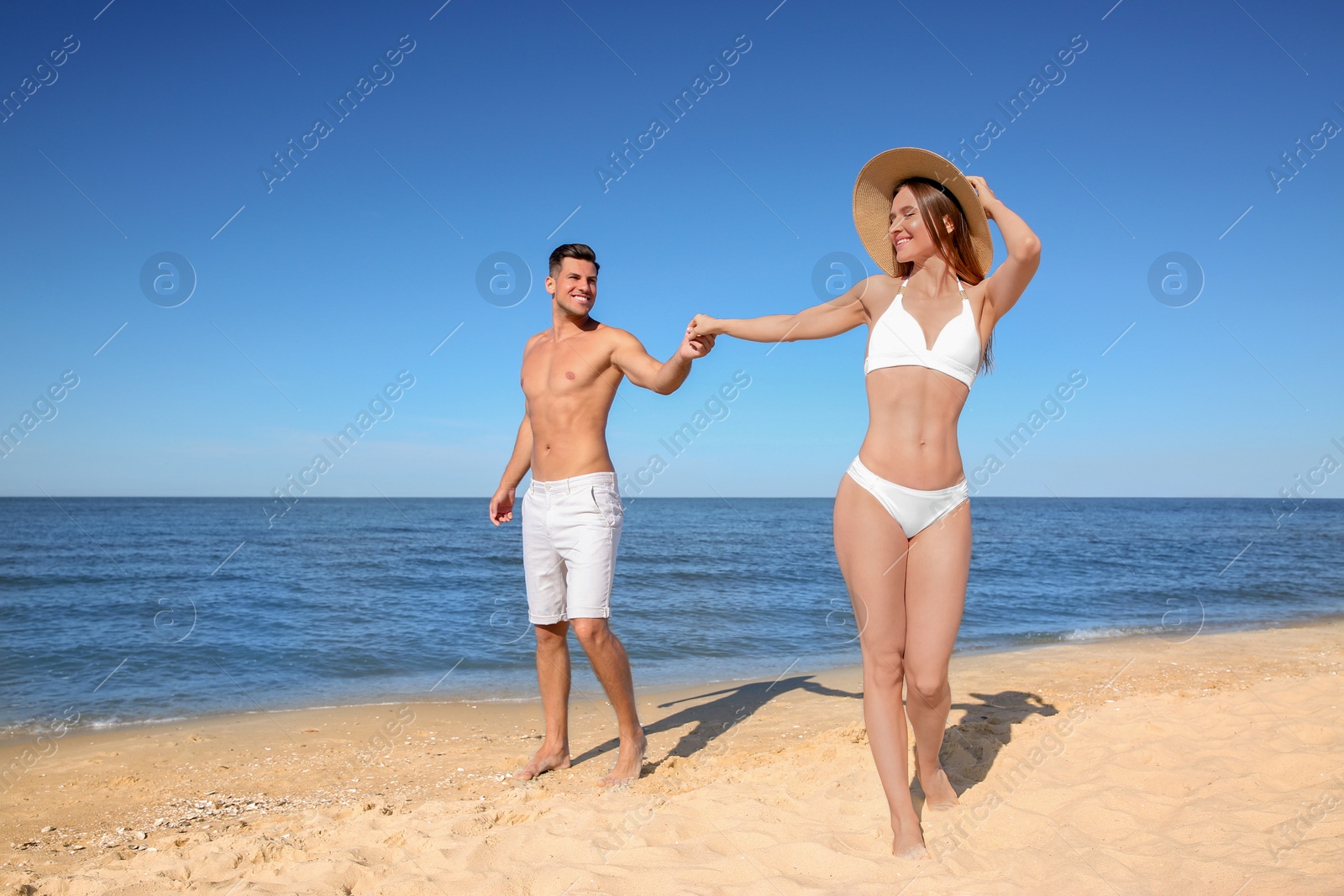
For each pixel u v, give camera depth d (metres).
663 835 2.76
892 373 2.50
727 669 7.08
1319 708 4.08
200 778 4.09
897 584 2.46
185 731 5.11
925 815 2.80
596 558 3.62
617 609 11.10
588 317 3.90
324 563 19.66
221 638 8.88
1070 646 7.96
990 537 30.95
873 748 2.50
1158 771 3.17
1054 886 2.18
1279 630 9.10
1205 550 24.17
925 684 2.46
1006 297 2.45
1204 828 2.56
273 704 5.93
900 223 2.56
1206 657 6.93
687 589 13.62
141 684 6.66
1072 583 14.95
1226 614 11.03
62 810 3.61
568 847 2.68
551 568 3.83
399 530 35.41
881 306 2.60
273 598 12.80
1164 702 4.41
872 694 2.51
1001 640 8.69
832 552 22.66
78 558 20.97
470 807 3.26
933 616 2.45
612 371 3.73
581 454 3.70
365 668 7.29
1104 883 2.16
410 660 7.61
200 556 21.72
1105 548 25.06
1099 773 3.21
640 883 2.36
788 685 6.14
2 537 29.66
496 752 4.46
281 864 2.62
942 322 2.48
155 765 4.34
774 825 2.78
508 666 7.34
